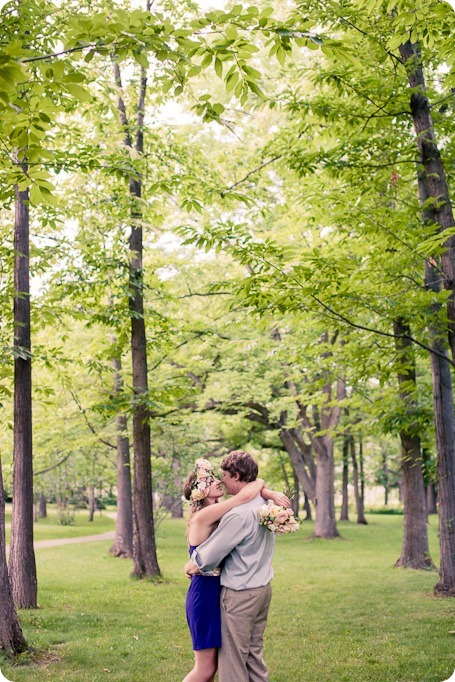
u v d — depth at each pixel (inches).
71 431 788.0
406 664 277.7
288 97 412.2
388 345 432.8
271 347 711.1
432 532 1029.8
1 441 640.4
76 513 2038.6
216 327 761.0
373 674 263.0
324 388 955.3
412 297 349.4
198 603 176.9
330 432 554.3
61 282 499.2
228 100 670.5
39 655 290.7
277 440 1088.2
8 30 205.3
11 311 442.9
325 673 265.1
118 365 748.0
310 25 187.0
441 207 345.1
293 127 447.5
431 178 354.6
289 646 317.7
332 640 329.4
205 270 756.0
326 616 395.9
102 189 520.1
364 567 646.5
